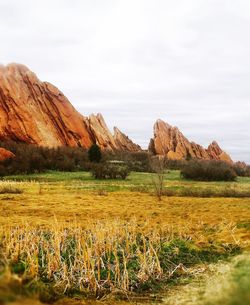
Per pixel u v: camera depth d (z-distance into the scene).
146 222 15.89
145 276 8.20
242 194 30.67
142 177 50.22
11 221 16.14
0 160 53.91
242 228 14.16
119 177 46.91
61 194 29.27
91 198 26.84
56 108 112.88
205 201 25.69
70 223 15.73
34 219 16.97
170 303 6.52
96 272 8.66
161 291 7.53
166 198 27.72
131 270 8.85
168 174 56.66
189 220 17.25
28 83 110.62
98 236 10.48
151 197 28.23
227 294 4.14
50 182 41.38
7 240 11.06
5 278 4.68
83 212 19.84
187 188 36.53
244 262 6.61
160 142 126.50
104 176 46.59
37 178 46.66
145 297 7.25
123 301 7.07
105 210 20.77
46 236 12.32
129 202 24.80
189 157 113.94
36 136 95.88
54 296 6.68
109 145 123.56
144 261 8.61
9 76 104.69
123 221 16.31
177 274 8.67
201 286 7.16
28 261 8.34
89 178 46.91
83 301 6.84
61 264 8.60
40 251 10.30
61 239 11.12
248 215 18.08
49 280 7.92
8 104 96.00
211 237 12.66
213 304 4.36
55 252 8.84
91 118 123.19
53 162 59.06
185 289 7.27
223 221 16.31
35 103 107.44
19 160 54.56
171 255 10.27
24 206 21.75
